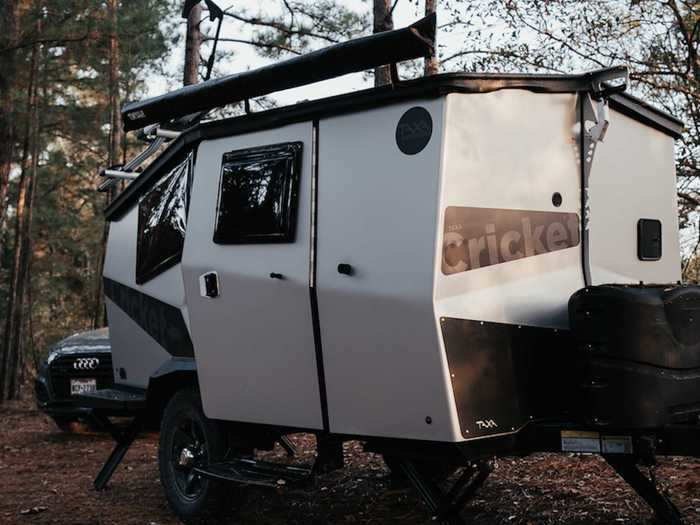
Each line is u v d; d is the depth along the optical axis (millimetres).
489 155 4582
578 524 5184
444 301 4359
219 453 5977
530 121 4812
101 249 26797
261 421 5531
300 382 5191
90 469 8562
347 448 8258
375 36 4637
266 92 5363
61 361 10562
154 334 6648
